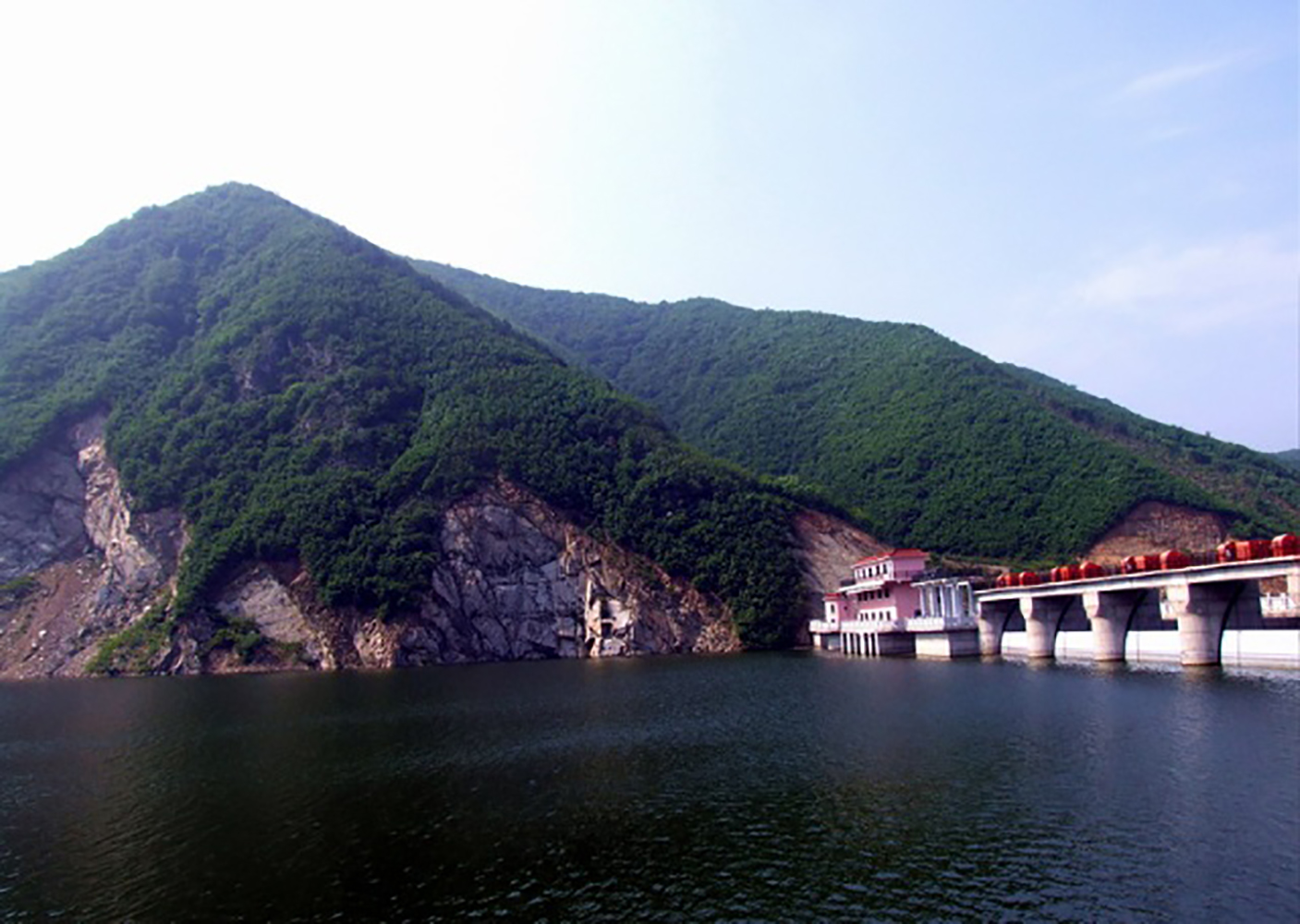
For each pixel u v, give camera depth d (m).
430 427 171.88
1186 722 61.75
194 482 158.00
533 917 36.44
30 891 41.03
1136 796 46.62
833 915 35.38
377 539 148.75
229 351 180.50
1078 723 64.69
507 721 80.19
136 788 58.97
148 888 40.91
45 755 71.25
